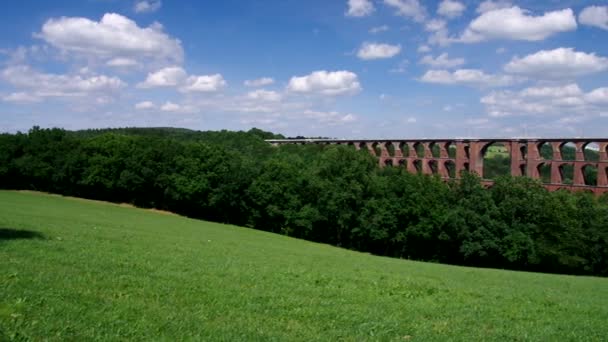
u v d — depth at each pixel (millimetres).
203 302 13281
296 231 86000
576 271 67500
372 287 18516
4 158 99125
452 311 15438
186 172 88812
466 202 69562
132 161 92688
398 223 74000
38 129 105250
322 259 35281
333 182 80125
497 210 67688
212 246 33844
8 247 19188
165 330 10203
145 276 16125
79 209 70438
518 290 23703
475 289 21562
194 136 144000
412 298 17125
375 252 79188
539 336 13023
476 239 67500
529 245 64188
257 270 20844
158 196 96688
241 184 88188
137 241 29453
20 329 9102
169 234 43344
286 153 107000
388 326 12562
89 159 94125
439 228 70062
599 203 66062
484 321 14484
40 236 24844
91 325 9883
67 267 16109
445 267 44094
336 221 80625
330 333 11555
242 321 11742
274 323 11961
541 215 65938
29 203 69562
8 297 11078
